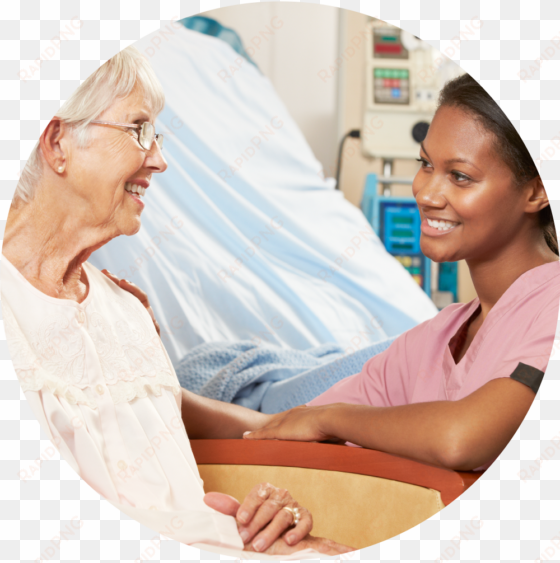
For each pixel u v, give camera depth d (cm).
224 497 97
